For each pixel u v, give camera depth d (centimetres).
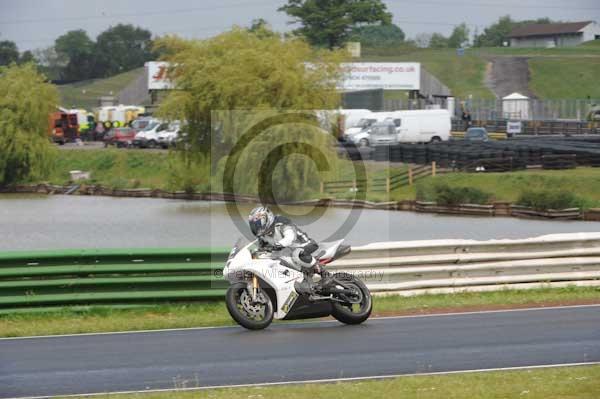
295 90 7712
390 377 1568
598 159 8650
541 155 8800
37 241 6244
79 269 2405
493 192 8094
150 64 12262
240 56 7850
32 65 10938
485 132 11225
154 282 2442
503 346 1836
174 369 1670
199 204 8088
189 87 8175
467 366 1652
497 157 8769
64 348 1912
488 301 2494
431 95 14075
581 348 1803
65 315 2356
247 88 7681
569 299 2512
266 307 2058
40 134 10481
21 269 2378
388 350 1808
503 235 6147
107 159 10981
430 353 1772
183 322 2216
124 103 16238
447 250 2659
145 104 16100
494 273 2688
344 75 8194
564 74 19512
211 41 8275
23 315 2342
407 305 2428
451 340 1911
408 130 10838
